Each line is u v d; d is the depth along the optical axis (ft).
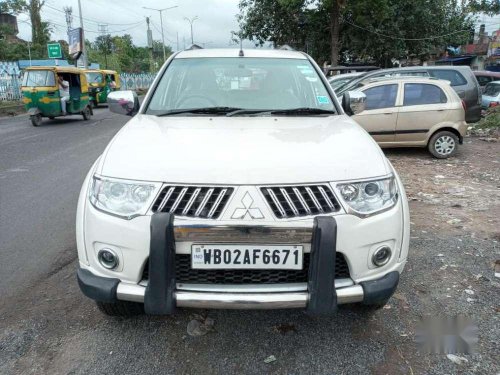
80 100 53.16
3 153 30.50
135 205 7.48
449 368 8.11
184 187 7.37
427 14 79.77
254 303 7.25
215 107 11.36
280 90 12.01
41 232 14.93
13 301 10.45
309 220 7.25
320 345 8.80
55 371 8.07
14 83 75.00
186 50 13.84
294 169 7.54
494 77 55.67
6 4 142.31
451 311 9.91
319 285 7.21
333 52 74.90
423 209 17.35
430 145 27.61
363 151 8.38
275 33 84.69
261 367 8.17
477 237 14.19
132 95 12.74
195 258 7.29
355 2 73.00
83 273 7.95
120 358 8.41
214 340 8.96
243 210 7.16
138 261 7.47
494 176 23.17
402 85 27.43
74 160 27.94
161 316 9.77
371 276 7.80
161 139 8.73
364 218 7.63
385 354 8.52
